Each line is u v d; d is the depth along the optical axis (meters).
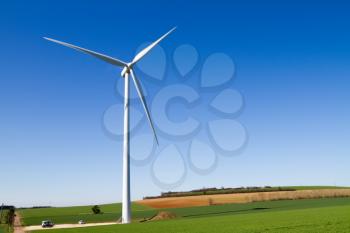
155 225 40.75
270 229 30.34
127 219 50.44
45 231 41.56
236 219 42.59
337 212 43.53
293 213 46.22
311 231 27.55
